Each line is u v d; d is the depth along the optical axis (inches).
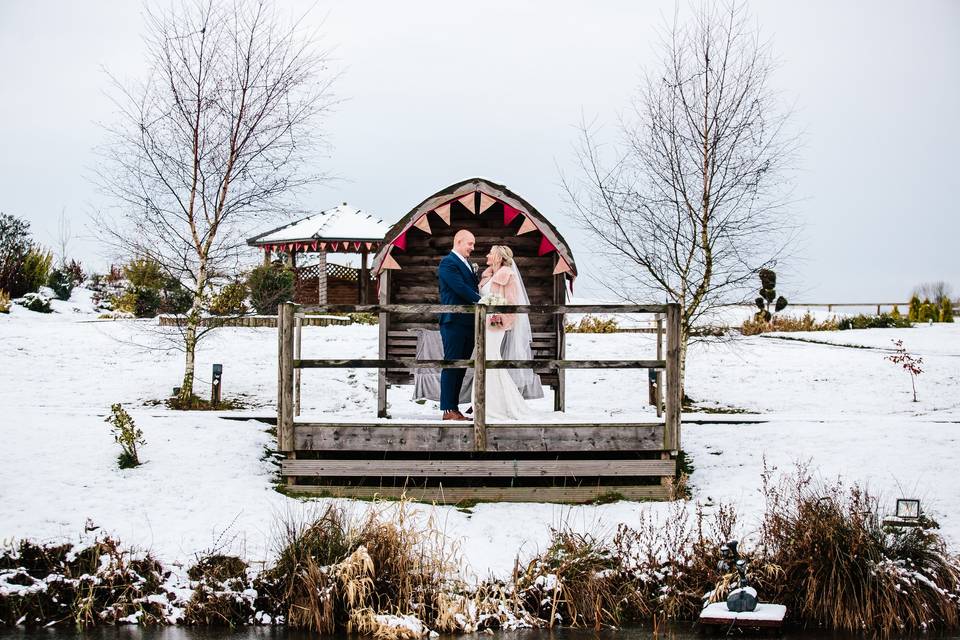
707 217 751.7
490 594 394.3
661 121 766.5
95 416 574.9
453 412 506.9
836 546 393.1
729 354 967.6
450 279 505.7
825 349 1037.2
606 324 1163.3
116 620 378.6
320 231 1398.9
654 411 719.7
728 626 378.6
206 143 750.5
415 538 403.5
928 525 430.0
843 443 546.9
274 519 438.9
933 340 1144.8
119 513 438.0
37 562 396.8
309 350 917.8
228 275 784.9
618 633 378.0
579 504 478.3
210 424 569.3
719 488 490.6
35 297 1240.8
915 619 378.3
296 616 381.1
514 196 569.9
